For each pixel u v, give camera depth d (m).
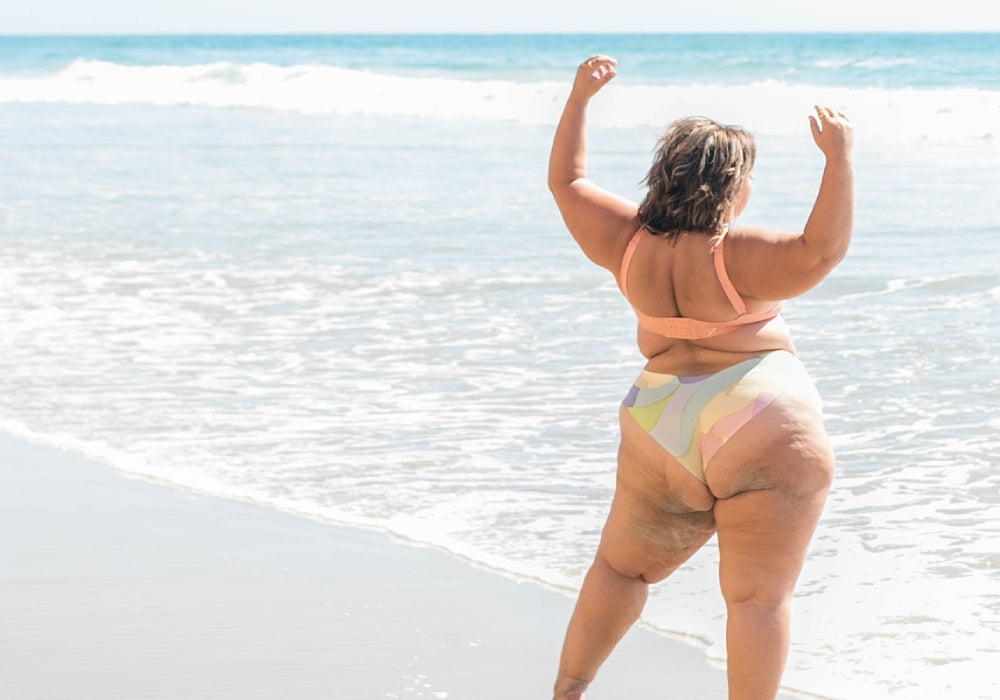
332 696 3.55
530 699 3.52
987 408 6.19
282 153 21.59
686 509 3.06
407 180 17.17
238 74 42.56
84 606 4.23
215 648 3.88
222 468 5.75
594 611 3.23
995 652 3.62
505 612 4.14
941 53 47.91
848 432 5.91
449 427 6.26
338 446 6.01
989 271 9.76
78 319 9.05
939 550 4.42
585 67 3.28
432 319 8.82
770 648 2.90
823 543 4.55
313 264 11.00
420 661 3.78
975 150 19.70
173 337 8.45
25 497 5.42
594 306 9.12
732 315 2.94
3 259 11.49
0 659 3.81
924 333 7.89
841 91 24.75
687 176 2.94
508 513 5.05
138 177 18.34
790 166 17.16
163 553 4.73
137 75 45.66
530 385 7.02
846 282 9.59
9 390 7.18
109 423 6.51
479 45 107.44
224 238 12.55
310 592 4.34
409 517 5.05
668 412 2.99
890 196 14.27
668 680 3.64
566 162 3.30
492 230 12.66
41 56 88.25
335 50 97.50
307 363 7.68
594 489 5.29
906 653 3.65
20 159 21.22
